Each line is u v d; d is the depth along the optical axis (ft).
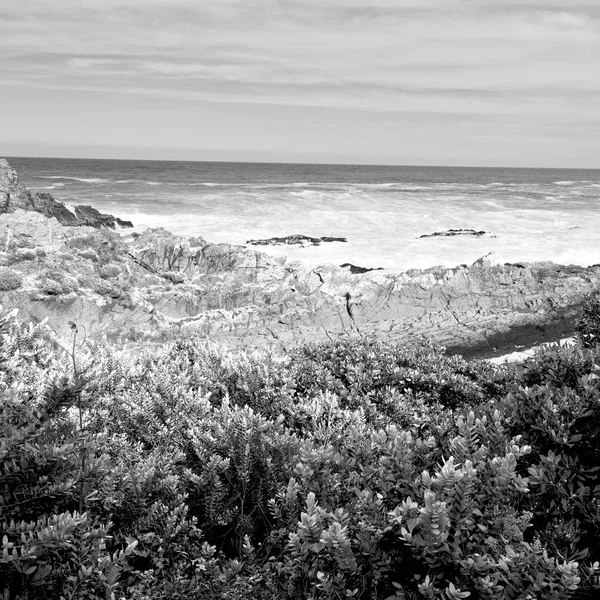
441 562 8.28
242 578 9.95
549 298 38.68
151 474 11.68
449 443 12.00
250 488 13.03
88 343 20.97
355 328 38.29
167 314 44.55
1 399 11.47
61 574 8.39
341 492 10.76
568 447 11.10
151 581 9.95
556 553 8.62
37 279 39.96
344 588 8.66
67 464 9.34
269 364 21.20
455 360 23.89
